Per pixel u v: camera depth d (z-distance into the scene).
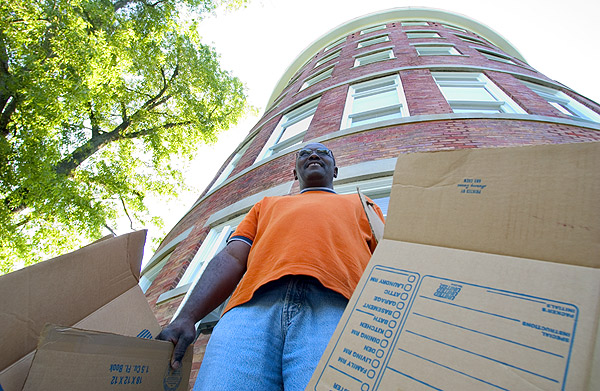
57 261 1.23
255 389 1.19
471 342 0.74
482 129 5.13
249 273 1.59
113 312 1.42
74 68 9.60
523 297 0.75
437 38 12.38
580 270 0.72
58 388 0.96
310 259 1.49
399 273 0.97
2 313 1.04
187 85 16.58
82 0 9.98
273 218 1.90
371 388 0.78
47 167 9.24
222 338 1.36
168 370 1.34
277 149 8.01
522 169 0.92
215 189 7.91
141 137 15.68
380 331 0.88
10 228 9.41
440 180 1.07
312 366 1.17
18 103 9.26
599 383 0.58
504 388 0.65
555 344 0.66
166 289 5.06
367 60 11.48
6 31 8.36
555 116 5.54
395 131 5.53
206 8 14.45
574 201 0.80
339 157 5.36
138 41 13.28
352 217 1.87
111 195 13.84
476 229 0.92
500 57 10.91
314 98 9.42
